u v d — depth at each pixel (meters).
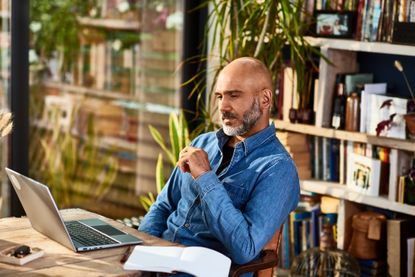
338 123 4.57
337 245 4.66
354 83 4.63
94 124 5.33
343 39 4.52
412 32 4.21
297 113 4.72
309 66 4.74
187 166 3.31
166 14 5.40
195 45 5.37
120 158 5.47
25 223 3.39
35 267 2.82
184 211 3.52
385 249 4.55
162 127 5.52
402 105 4.29
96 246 3.04
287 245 4.83
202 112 5.21
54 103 5.11
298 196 3.39
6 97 4.66
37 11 4.96
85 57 5.22
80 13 5.16
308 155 4.82
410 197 4.32
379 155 4.48
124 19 5.36
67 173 5.24
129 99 5.45
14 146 4.68
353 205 4.65
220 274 2.91
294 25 4.48
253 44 4.62
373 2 4.39
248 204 3.28
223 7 4.62
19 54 4.62
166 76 5.44
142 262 2.87
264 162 3.36
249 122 3.42
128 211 5.54
